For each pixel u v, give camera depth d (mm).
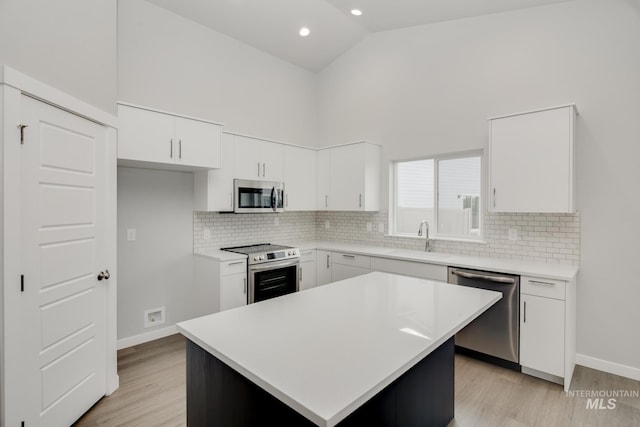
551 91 2988
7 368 1668
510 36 3225
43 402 1876
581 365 2855
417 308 1778
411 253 3686
